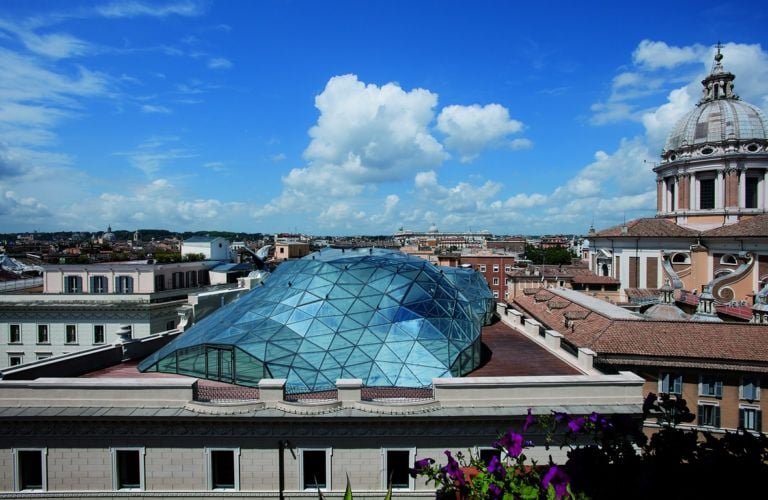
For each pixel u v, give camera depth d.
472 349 27.95
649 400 12.34
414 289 30.66
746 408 31.89
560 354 30.17
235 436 20.72
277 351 25.39
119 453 20.83
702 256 69.62
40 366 24.45
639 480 10.09
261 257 57.44
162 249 182.25
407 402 21.09
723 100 77.00
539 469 12.23
